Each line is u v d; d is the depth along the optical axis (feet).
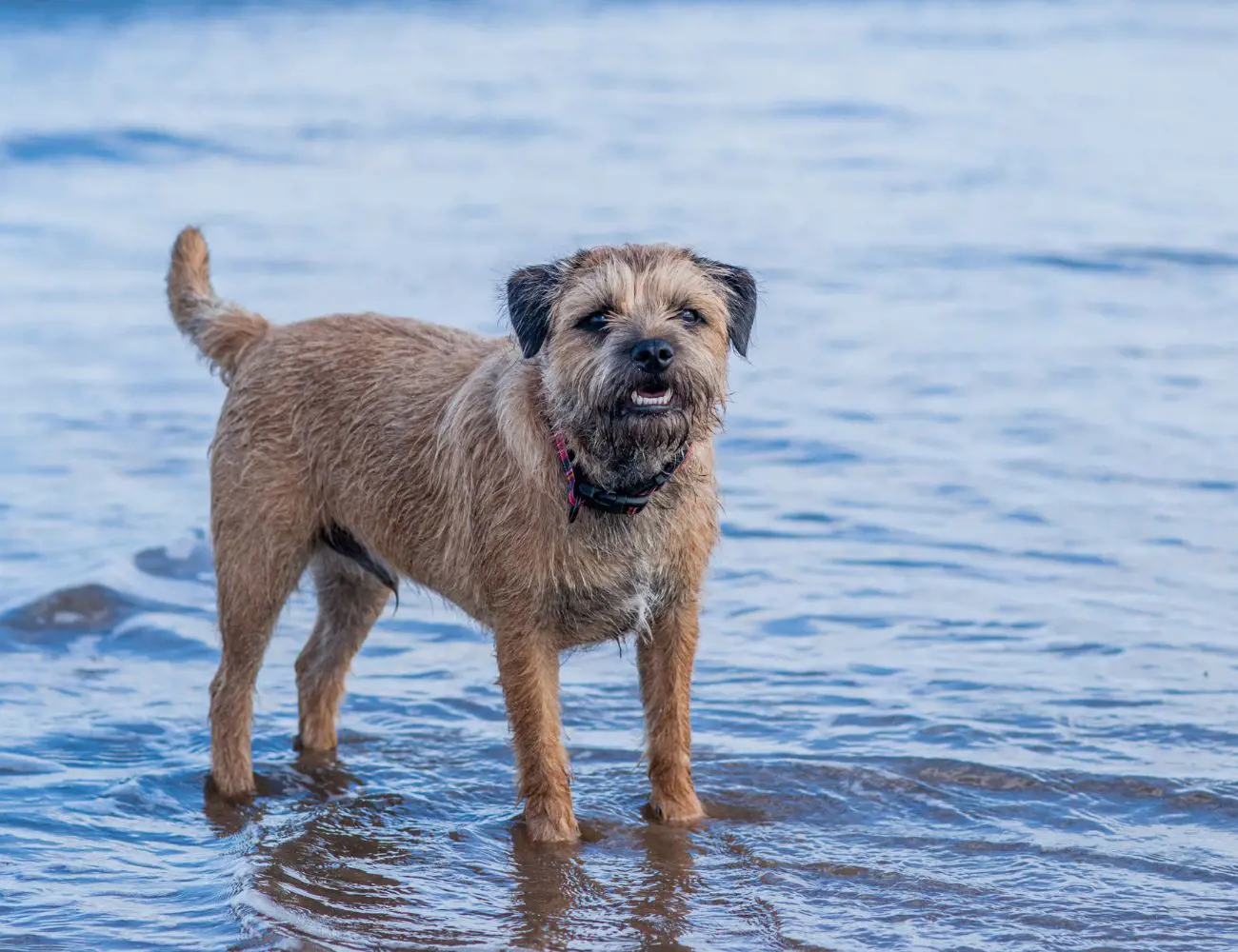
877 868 24.50
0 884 24.00
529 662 25.85
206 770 29.19
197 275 31.48
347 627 30.35
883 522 41.63
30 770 28.73
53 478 46.09
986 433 49.11
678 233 81.35
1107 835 25.35
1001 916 22.77
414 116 123.03
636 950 21.90
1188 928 22.21
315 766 29.53
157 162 102.94
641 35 192.65
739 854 25.23
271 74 146.10
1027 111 128.88
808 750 28.96
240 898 23.34
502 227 82.79
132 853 25.49
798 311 66.39
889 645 33.91
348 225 83.76
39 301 68.13
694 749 29.17
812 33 196.75
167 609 37.27
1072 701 30.60
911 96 138.51
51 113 116.47
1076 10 232.53
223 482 29.07
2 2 191.62
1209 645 33.06
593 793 28.07
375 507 28.09
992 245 78.59
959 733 29.30
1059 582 37.01
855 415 51.57
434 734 30.96
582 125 120.57
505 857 25.39
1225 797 26.37
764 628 35.04
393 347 28.99
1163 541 39.37
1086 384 54.34
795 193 93.20
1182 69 159.02
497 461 25.36
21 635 35.47
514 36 189.37
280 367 29.17
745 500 43.70
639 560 25.31
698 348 24.38
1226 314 64.18
